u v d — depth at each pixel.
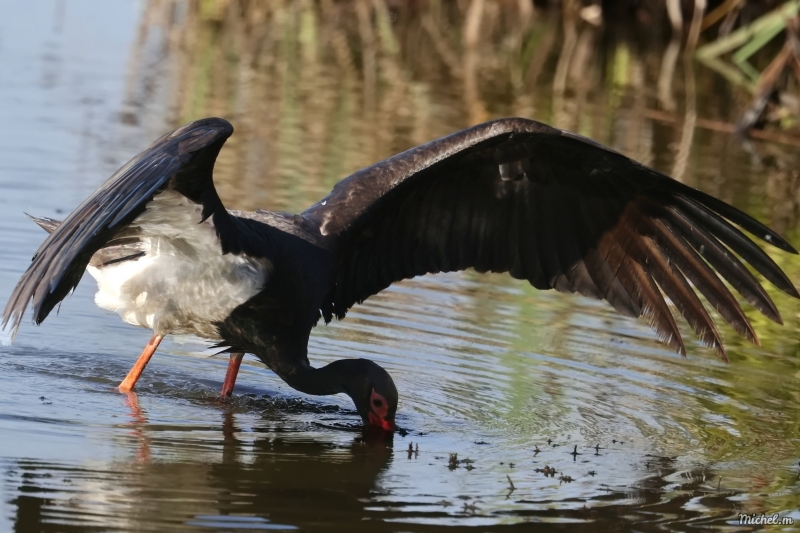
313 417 10.75
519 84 26.30
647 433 10.61
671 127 23.50
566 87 26.31
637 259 10.73
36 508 8.07
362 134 21.06
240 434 10.04
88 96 21.92
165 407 10.64
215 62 25.92
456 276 15.76
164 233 9.96
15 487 8.39
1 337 12.16
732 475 9.64
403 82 25.64
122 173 8.41
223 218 9.94
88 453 9.20
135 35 27.69
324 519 8.23
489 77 26.78
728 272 10.23
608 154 10.12
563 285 11.10
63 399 10.54
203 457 9.35
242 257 10.27
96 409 10.36
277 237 10.66
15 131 19.19
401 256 11.54
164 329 10.67
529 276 11.23
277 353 10.62
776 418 11.16
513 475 9.38
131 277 10.46
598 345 13.20
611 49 30.50
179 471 8.98
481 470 9.46
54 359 11.72
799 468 9.88
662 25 32.97
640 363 12.64
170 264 10.34
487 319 13.91
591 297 10.98
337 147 20.09
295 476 9.08
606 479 9.40
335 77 25.67
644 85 27.03
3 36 25.92
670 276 10.56
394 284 15.12
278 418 10.62
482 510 8.58
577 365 12.45
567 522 8.46
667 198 10.42
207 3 30.94
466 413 10.95
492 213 11.25
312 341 12.66
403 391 11.41
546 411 11.06
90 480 8.63
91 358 11.89
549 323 13.95
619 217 10.74
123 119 20.58
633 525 8.47
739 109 25.53
